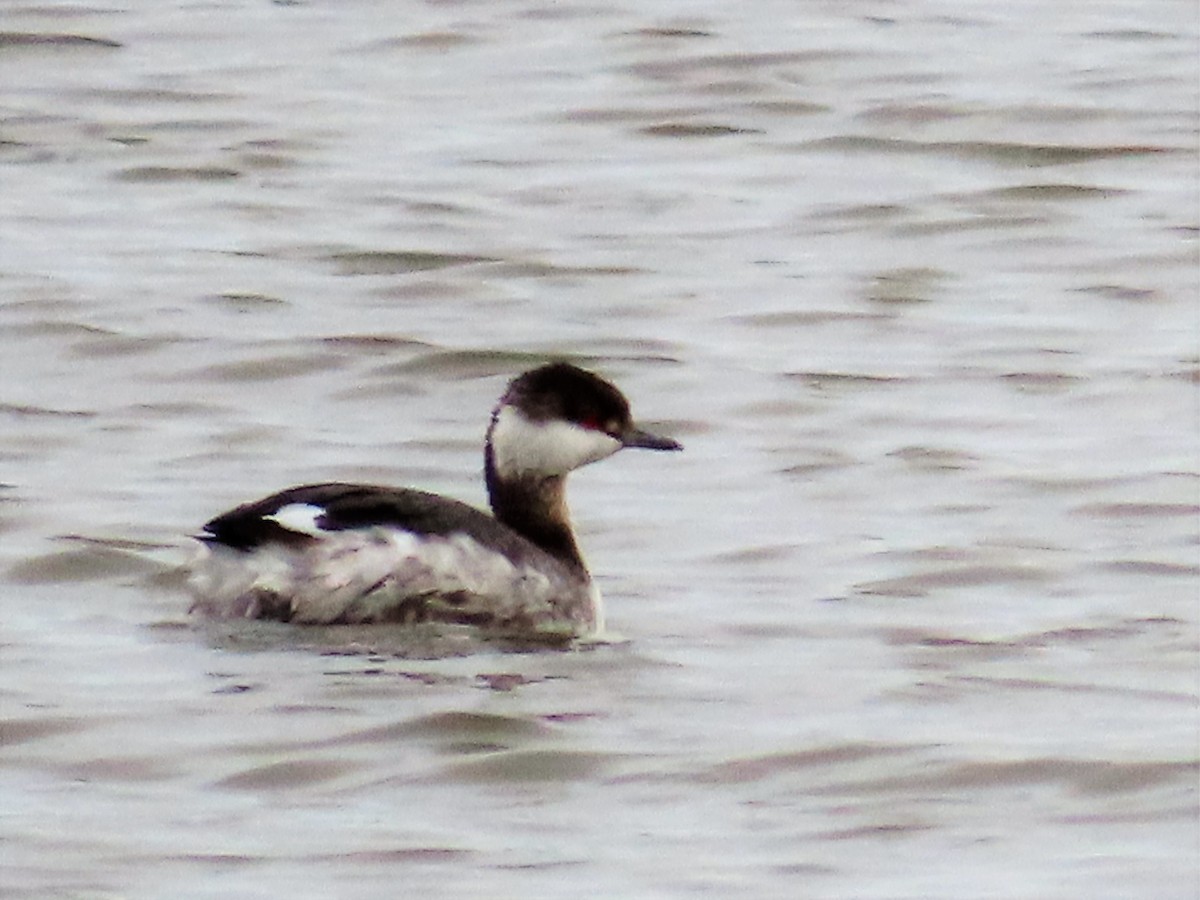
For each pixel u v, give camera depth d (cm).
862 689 1461
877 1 3472
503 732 1385
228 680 1448
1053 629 1574
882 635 1562
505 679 1464
